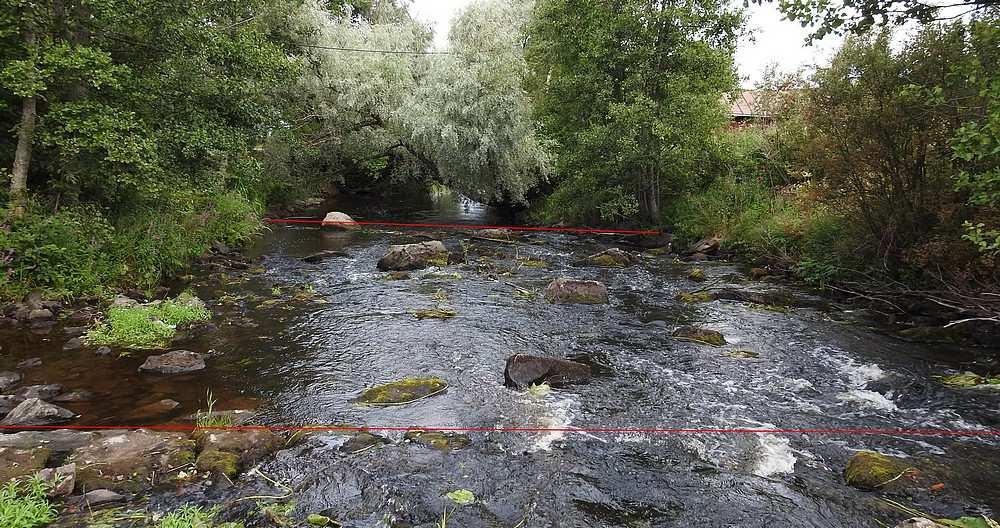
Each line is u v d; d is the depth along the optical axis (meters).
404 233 22.59
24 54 10.38
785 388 7.70
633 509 4.98
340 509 4.89
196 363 8.13
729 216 18.45
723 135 21.12
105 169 11.59
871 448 6.05
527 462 5.76
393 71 26.58
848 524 4.73
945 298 10.13
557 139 22.70
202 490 5.04
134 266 12.13
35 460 5.14
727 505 5.03
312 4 24.95
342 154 28.81
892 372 8.09
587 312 11.47
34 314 9.50
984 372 8.09
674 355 8.98
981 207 8.78
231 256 16.03
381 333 9.88
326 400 7.18
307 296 12.27
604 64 19.92
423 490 5.20
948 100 8.85
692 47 18.62
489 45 23.33
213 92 12.21
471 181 25.19
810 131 12.05
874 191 11.23
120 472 5.15
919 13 7.68
